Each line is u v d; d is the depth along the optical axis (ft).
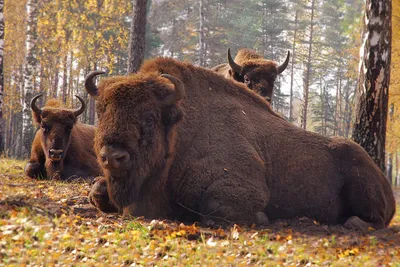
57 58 207.92
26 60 118.21
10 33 194.49
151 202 34.35
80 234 29.12
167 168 34.24
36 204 33.94
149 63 36.19
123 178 32.04
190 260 26.76
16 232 27.71
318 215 38.78
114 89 31.89
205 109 36.94
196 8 256.11
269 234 33.17
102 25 174.50
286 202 38.01
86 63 191.31
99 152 31.37
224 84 39.06
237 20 254.88
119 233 30.30
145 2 75.51
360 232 36.17
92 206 36.99
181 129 35.14
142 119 31.81
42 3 162.50
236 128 37.24
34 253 25.43
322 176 38.88
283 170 38.17
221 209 33.83
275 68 65.46
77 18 163.02
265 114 40.19
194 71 37.73
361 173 38.96
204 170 34.81
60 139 54.75
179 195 34.81
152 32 218.59
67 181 55.21
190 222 35.27
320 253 29.96
